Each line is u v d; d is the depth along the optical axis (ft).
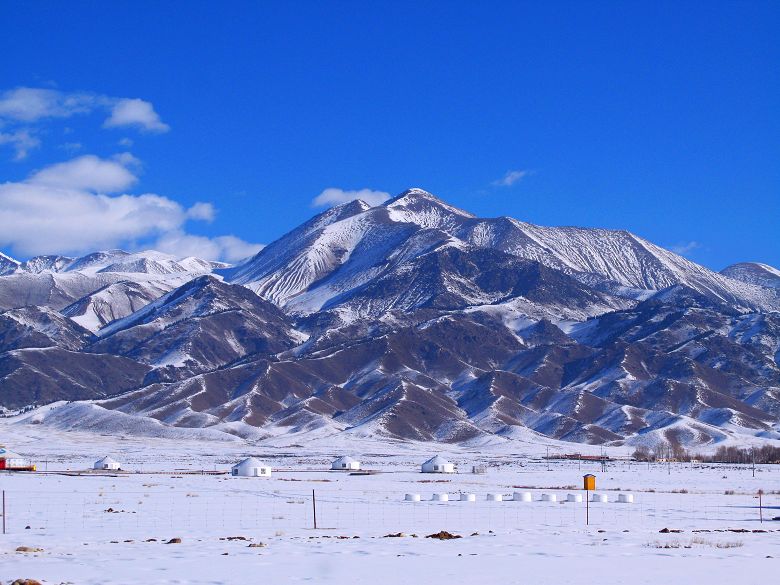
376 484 552.82
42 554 209.05
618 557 205.67
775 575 183.21
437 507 372.17
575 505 390.83
